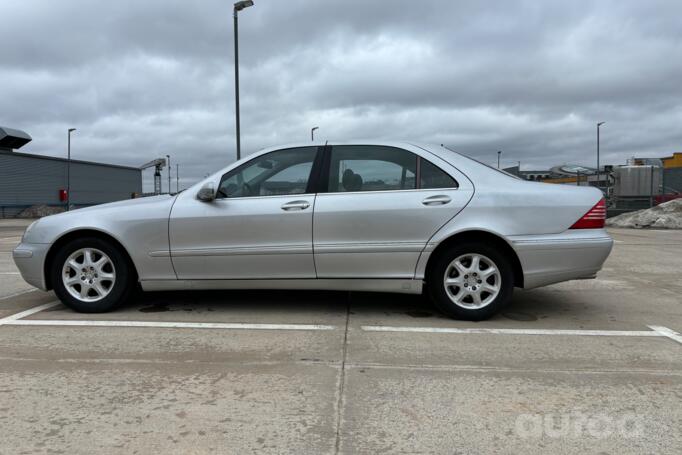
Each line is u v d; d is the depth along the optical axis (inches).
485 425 114.7
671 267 342.6
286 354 159.0
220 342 170.4
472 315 193.6
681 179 1044.5
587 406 124.0
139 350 162.2
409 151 198.1
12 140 1710.1
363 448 105.3
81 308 205.0
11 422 114.9
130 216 199.5
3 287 265.6
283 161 201.5
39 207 1686.8
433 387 134.5
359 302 226.4
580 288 265.0
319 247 192.7
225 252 195.9
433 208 189.8
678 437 109.8
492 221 188.7
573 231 190.7
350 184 196.7
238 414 119.2
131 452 103.3
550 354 160.1
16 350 161.8
